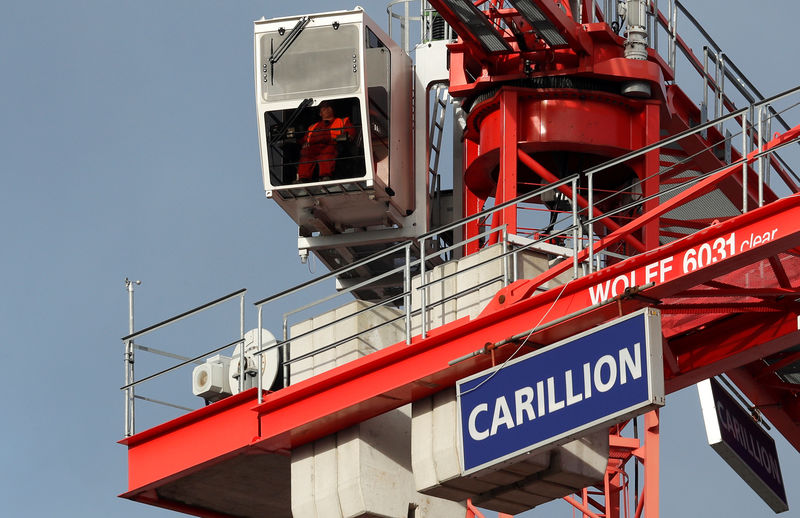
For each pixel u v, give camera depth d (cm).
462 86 12619
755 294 10531
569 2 12681
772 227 9481
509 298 10281
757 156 9738
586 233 12862
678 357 11081
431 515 11100
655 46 12712
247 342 11531
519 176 13062
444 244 13762
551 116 12400
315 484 10944
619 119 12481
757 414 12069
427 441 10538
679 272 9712
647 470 13488
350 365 10675
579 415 9694
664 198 13288
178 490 11650
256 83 13038
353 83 12900
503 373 10006
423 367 10444
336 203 13150
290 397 10888
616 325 9656
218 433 11162
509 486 10494
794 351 11912
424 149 13388
